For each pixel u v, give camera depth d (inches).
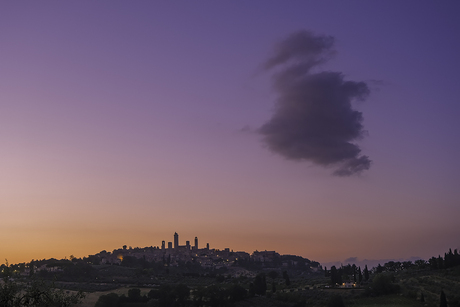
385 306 5979.3
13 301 1545.3
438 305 5703.7
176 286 7859.3
